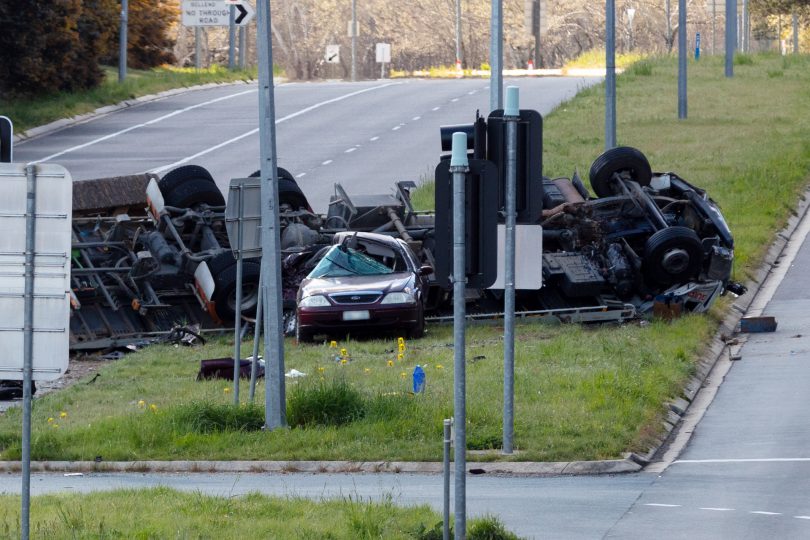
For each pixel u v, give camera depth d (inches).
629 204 3742.6
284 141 7047.2
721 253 3560.5
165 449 2375.7
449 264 1588.3
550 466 2212.1
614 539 1689.2
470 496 2000.5
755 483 2039.9
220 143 7052.2
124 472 2300.7
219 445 2372.0
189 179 3944.4
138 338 3631.9
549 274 3590.1
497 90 4124.0
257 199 2615.7
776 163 5610.2
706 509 1868.8
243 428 2474.2
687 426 2536.9
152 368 3196.4
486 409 2472.9
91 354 3580.2
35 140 7416.3
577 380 2709.2
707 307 3555.6
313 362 3142.2
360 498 1889.8
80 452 2365.9
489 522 1611.7
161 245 3742.6
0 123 1544.0
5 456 2378.2
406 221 4131.4
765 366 3041.3
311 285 3499.0
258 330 2694.4
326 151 6663.4
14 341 1437.0
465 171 1553.9
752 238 4461.1
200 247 3907.5
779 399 2696.9
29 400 1430.9
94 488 2087.8
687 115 6988.2
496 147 2110.0
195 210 3929.6
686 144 6131.9
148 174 4315.9
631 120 6894.7
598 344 3169.3
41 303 1423.5
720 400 2746.1
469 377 2807.6
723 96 7711.6
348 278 3543.3
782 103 7352.4
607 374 2728.8
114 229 3890.3
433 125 7445.9
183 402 2709.2
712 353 3213.6
